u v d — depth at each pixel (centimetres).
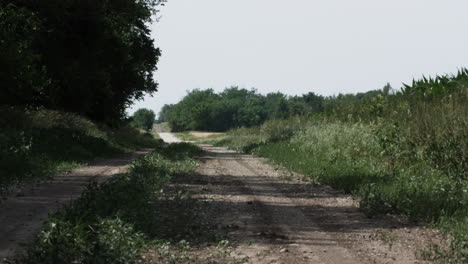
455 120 1869
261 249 984
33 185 1872
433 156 1848
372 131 2408
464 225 1123
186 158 2900
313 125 3778
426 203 1348
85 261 827
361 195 1611
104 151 3666
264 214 1362
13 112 3422
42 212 1355
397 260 909
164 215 1312
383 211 1362
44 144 2869
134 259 876
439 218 1219
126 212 1155
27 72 3841
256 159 3375
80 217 1048
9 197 1598
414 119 2097
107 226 998
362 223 1246
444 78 2841
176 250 981
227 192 1773
